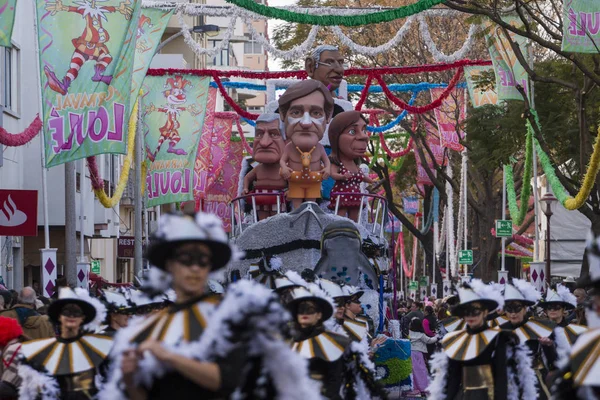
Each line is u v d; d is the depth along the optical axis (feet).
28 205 78.33
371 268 76.07
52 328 57.11
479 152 119.85
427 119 153.48
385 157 180.24
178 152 122.42
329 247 74.79
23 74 116.47
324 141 91.30
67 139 75.61
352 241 74.54
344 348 40.68
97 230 160.45
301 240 78.38
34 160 121.70
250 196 85.25
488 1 91.30
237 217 87.92
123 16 77.00
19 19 113.91
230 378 22.20
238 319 22.43
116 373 23.53
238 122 164.86
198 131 123.13
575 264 154.81
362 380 41.42
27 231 78.33
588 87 92.68
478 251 185.06
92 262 158.40
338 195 84.17
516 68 103.86
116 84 76.74
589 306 25.30
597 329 24.97
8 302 57.93
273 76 124.98
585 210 103.14
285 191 84.53
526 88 103.81
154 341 22.43
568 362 26.11
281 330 23.56
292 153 83.15
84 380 39.70
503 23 85.25
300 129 82.38
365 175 87.10
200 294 23.93
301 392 23.16
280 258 78.79
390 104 172.86
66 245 85.66
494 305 44.83
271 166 85.81
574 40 78.33
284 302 46.24
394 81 160.04
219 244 23.73
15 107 112.57
